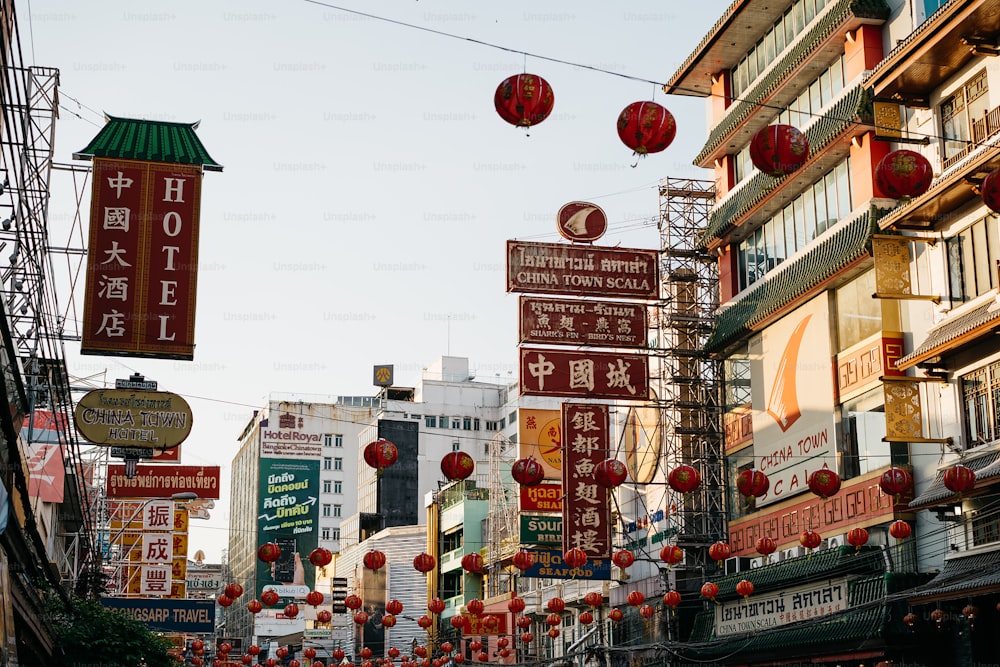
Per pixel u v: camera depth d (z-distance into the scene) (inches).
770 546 1101.1
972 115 1042.1
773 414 1341.0
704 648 1353.3
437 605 1552.7
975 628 976.9
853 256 1151.0
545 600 2003.0
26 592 853.2
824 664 1151.0
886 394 1031.6
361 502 4173.2
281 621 3649.1
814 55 1298.0
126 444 1024.9
